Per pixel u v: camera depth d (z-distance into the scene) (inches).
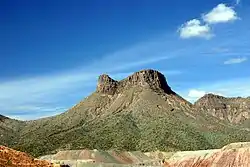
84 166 5836.6
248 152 5861.2
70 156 7416.3
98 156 7386.8
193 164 6333.7
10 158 2532.0
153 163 7130.9
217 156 6146.7
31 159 2625.5
